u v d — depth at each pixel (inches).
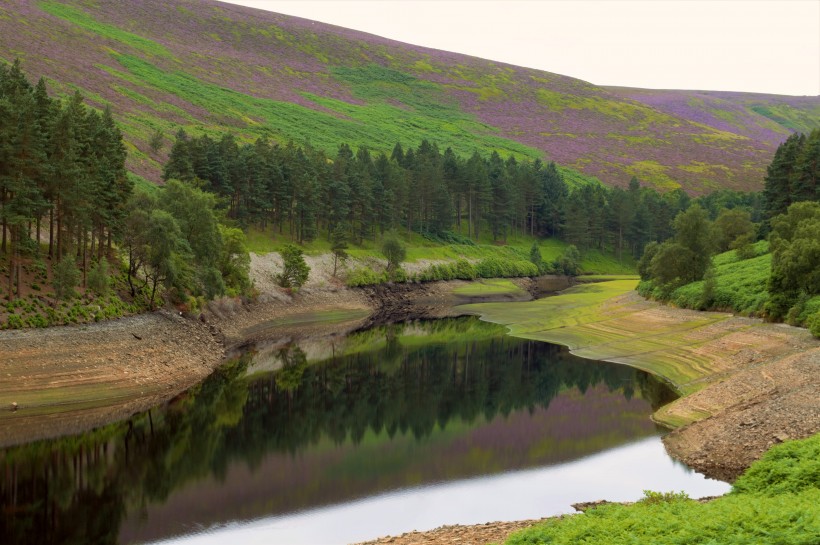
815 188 4539.9
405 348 3376.0
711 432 1652.3
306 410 2169.0
